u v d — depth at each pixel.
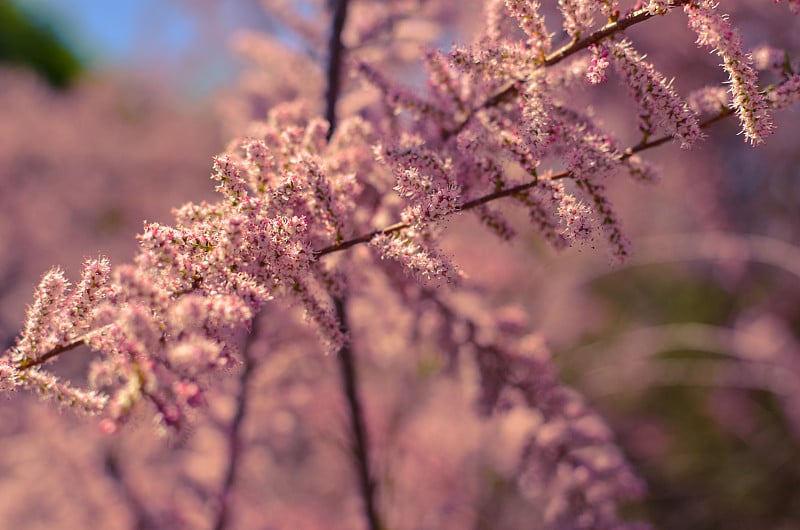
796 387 0.92
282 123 0.42
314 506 0.86
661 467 1.03
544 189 0.38
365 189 0.42
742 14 0.80
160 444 0.69
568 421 0.49
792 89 0.37
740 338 0.97
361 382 0.80
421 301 0.50
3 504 0.75
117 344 0.35
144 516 0.64
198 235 0.36
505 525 0.83
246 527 0.71
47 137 1.41
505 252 0.85
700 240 1.00
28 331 0.36
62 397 0.36
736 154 1.05
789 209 1.05
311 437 0.79
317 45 0.54
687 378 1.01
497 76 0.38
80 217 1.36
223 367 0.35
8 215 1.26
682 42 0.92
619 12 0.37
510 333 0.50
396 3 0.51
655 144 0.38
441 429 0.84
